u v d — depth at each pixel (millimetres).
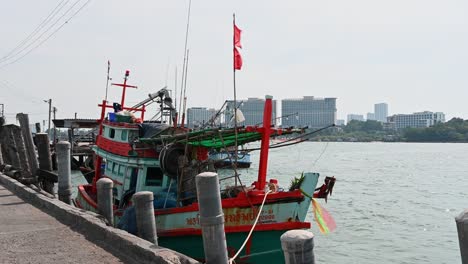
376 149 154250
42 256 7125
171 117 18406
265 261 11609
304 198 11531
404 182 48562
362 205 32969
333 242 21672
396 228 24969
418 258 19047
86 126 49156
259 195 11383
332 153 124125
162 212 12281
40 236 8344
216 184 6875
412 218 27906
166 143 13117
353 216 28547
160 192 13758
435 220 27328
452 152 128000
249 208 11438
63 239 8156
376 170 64688
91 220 8852
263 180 11789
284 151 141125
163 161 12742
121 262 6879
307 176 11602
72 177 47938
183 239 12047
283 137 13922
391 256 19344
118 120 15594
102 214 9852
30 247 7629
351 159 93938
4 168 18188
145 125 14367
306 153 125438
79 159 52875
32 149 15820
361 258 18969
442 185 45906
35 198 11961
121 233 7848
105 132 16531
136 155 13977
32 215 10211
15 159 18453
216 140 12680
